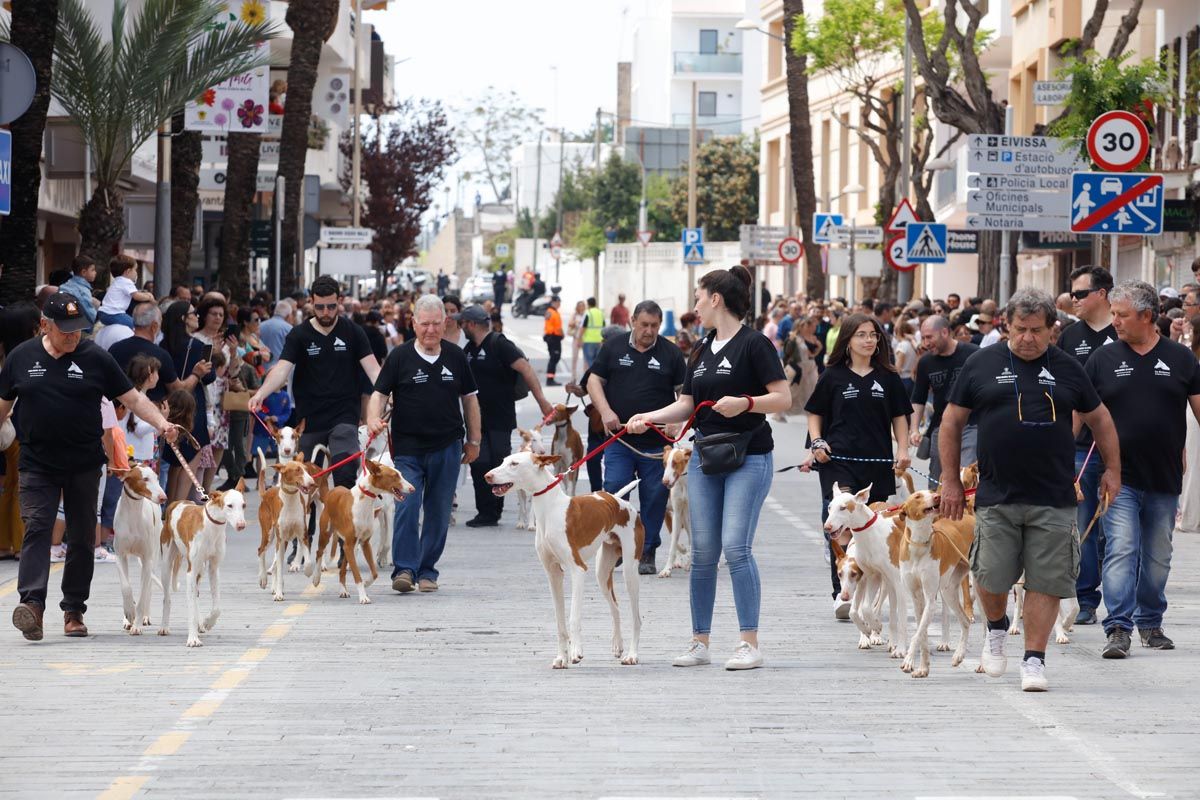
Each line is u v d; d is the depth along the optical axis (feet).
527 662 39.99
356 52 202.49
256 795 27.81
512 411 68.95
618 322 155.63
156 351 58.03
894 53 183.62
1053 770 29.53
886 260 155.22
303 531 50.83
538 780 28.73
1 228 73.10
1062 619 42.93
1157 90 83.97
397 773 29.22
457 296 68.95
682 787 28.30
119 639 43.21
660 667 39.42
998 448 36.81
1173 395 41.81
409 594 51.29
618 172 368.68
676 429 55.47
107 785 28.43
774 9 274.16
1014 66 152.87
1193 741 31.76
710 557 39.58
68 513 43.52
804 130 153.89
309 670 38.81
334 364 54.19
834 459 46.14
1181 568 56.80
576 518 39.09
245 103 94.68
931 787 28.30
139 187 130.00
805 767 29.66
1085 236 130.72
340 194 214.48
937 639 43.47
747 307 39.91
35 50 69.67
